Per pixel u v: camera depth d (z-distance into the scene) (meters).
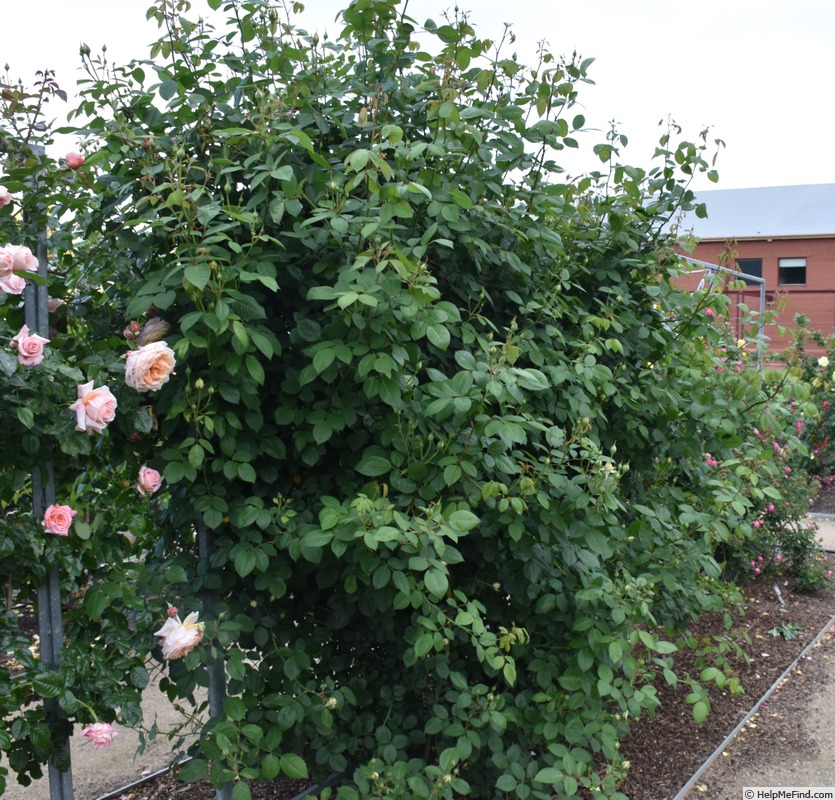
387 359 2.26
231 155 2.65
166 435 2.50
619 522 3.30
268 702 2.53
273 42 2.74
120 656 2.39
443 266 2.87
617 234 3.48
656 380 3.53
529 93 3.09
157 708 4.14
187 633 2.32
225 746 2.33
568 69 3.08
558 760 2.69
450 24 2.74
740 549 5.91
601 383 3.17
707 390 3.55
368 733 2.76
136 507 2.60
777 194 18.47
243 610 2.65
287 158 2.57
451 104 2.54
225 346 2.39
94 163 2.41
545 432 2.91
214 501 2.44
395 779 2.49
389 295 2.29
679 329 3.87
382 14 2.65
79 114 2.67
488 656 2.41
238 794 2.33
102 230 2.59
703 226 17.47
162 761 3.57
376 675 2.91
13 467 2.24
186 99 2.57
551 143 2.97
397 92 2.79
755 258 15.57
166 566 2.55
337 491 2.73
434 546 2.31
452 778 2.47
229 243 2.33
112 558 2.41
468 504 2.52
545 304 3.06
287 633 2.72
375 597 2.57
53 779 2.34
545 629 3.04
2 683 2.16
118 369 2.32
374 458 2.44
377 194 2.35
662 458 3.77
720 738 3.88
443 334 2.30
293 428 2.68
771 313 4.47
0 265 2.05
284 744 2.70
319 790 3.14
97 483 2.51
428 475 2.49
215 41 2.69
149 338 2.44
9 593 2.25
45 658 2.30
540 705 2.82
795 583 6.15
